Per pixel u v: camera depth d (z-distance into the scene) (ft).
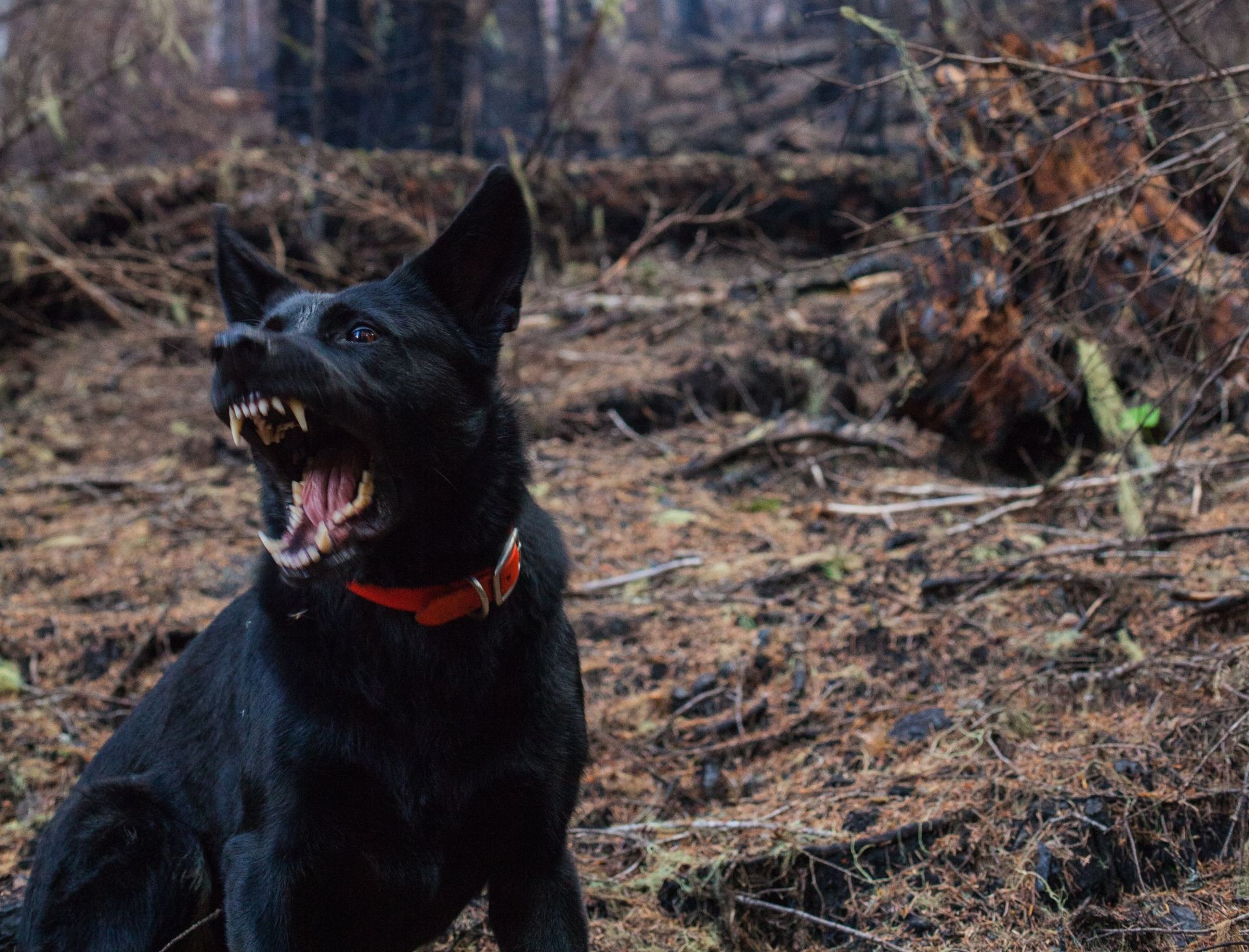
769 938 9.16
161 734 8.42
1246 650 10.09
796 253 28.99
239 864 7.11
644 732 11.54
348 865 7.30
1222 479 14.21
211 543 15.89
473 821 7.53
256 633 7.67
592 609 13.64
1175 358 14.67
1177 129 13.32
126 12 27.76
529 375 21.47
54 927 7.65
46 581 15.01
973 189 13.99
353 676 7.27
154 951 7.75
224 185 27.22
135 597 14.43
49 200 27.40
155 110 36.19
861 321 19.42
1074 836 8.85
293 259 26.78
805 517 15.76
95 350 25.26
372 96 34.99
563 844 7.81
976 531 14.24
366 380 7.12
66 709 12.41
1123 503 12.82
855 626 12.47
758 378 20.34
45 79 26.58
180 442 20.16
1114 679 10.67
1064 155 15.03
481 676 7.45
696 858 9.61
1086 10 15.66
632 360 21.34
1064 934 8.25
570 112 26.61
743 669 12.13
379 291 7.74
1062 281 15.17
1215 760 9.28
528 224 8.10
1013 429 15.71
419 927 7.69
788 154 30.12
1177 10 10.60
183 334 24.75
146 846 7.82
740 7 75.46
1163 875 8.80
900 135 37.47
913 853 9.23
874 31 10.73
